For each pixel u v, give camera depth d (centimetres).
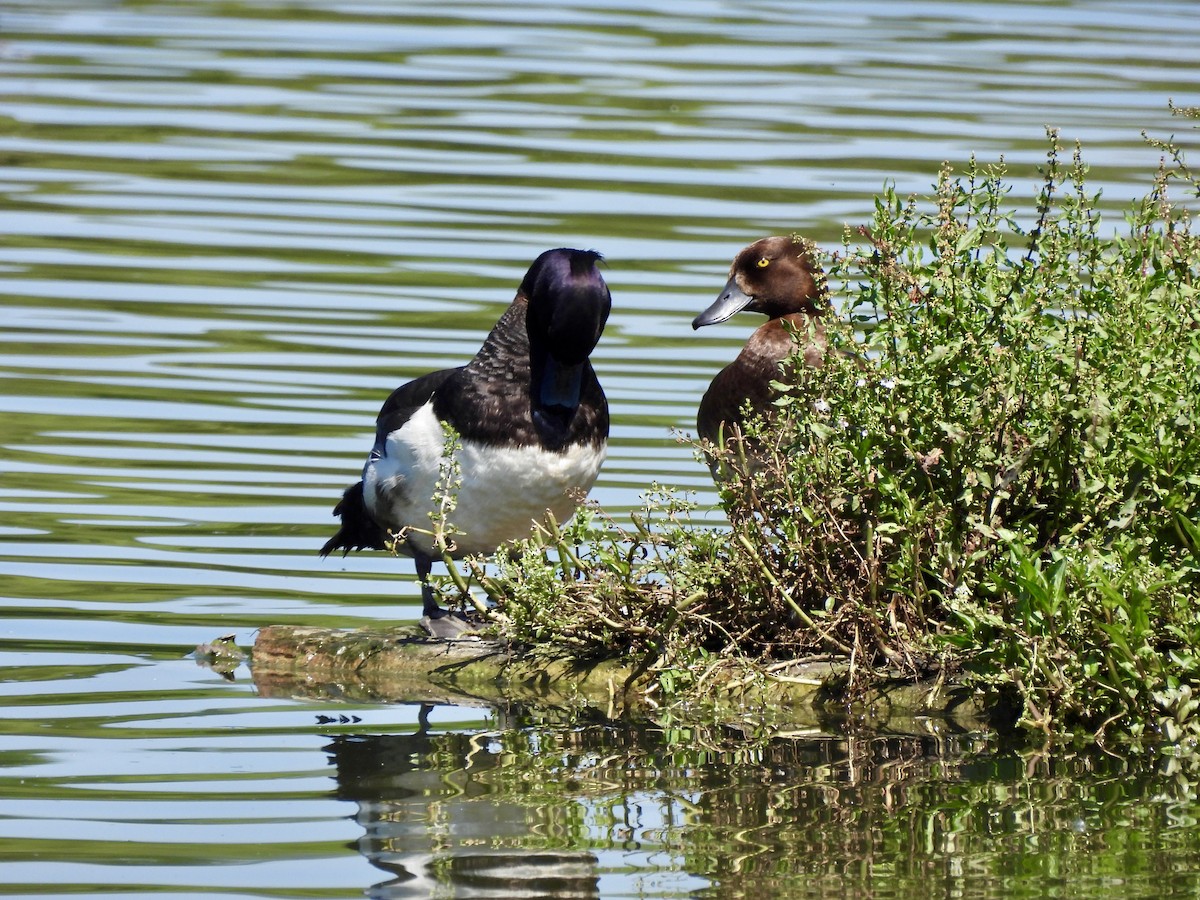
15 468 1515
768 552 1064
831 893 773
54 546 1344
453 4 3753
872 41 3428
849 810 870
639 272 2109
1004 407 1002
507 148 2666
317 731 998
